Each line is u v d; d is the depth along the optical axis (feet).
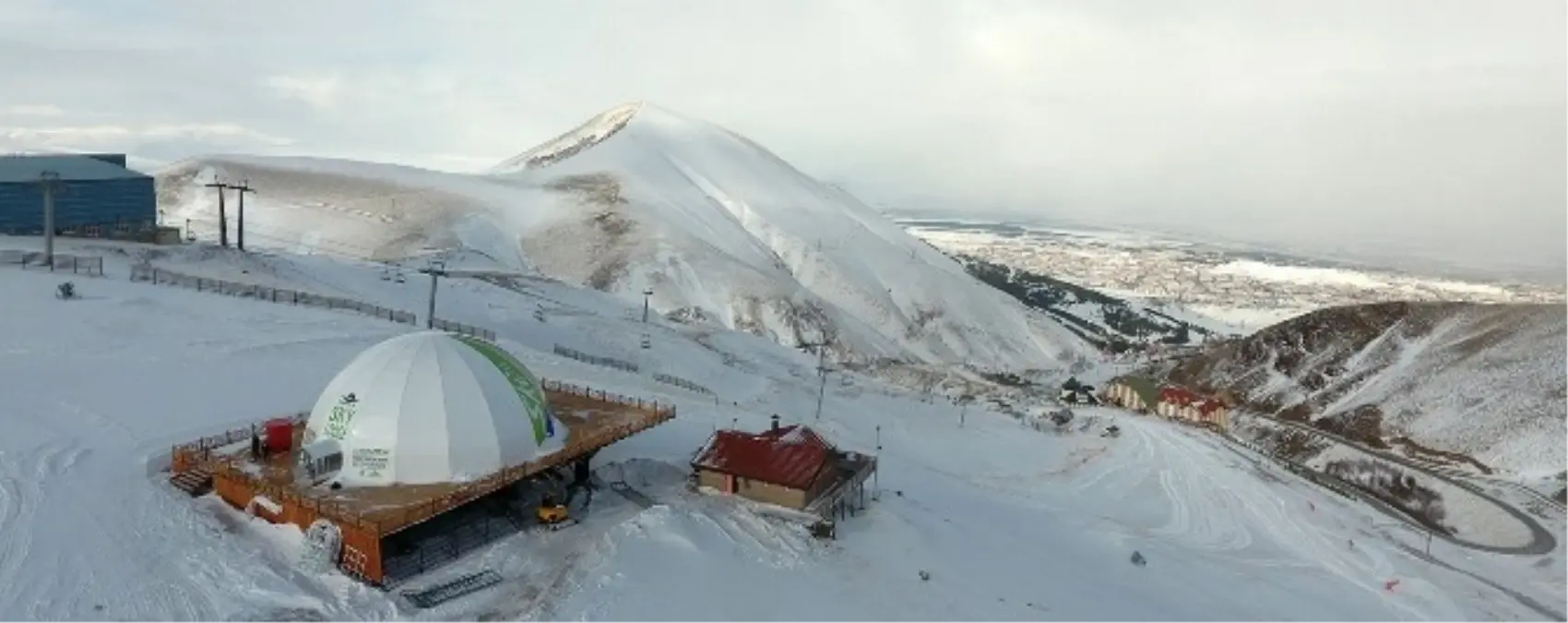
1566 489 261.03
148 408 148.46
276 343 194.08
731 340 377.50
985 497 195.83
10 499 110.52
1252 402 392.88
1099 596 134.00
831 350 522.06
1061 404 377.30
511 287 396.16
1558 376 321.11
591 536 119.75
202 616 92.58
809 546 125.80
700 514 128.36
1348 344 403.34
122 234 310.86
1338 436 333.42
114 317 196.44
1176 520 209.67
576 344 298.76
